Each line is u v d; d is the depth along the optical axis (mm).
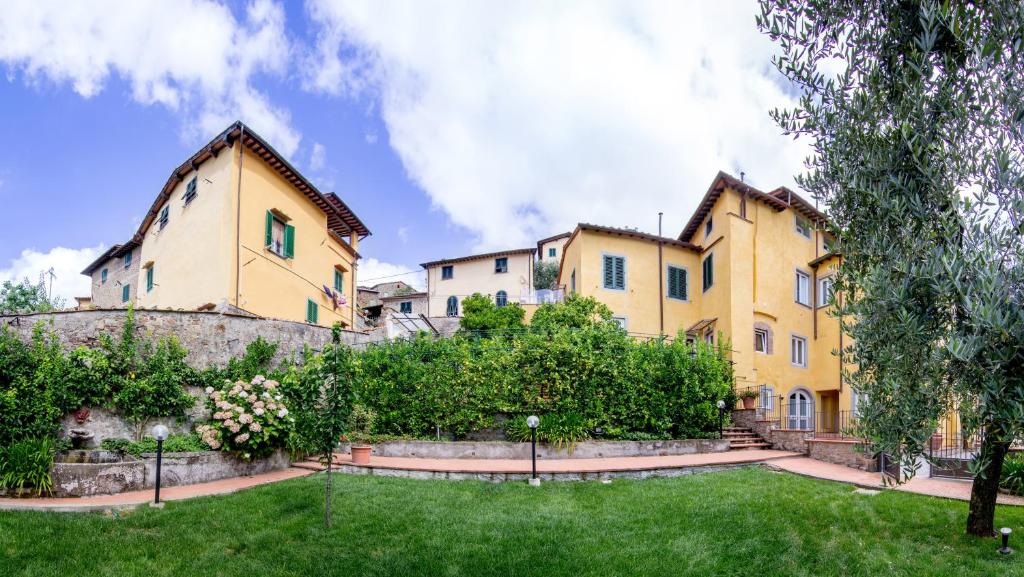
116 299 30219
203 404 13883
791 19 8258
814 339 25297
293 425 13359
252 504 10125
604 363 16578
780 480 12680
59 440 11922
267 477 12703
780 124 8516
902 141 7406
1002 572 7176
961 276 6781
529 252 43844
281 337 16172
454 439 16344
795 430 16766
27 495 10281
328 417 9234
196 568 7574
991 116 6656
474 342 17531
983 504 8359
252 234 19812
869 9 7840
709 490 11602
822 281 25281
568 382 16156
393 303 48125
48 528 8570
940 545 8156
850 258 8156
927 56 7328
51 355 12227
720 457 15305
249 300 19375
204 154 20125
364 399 16438
